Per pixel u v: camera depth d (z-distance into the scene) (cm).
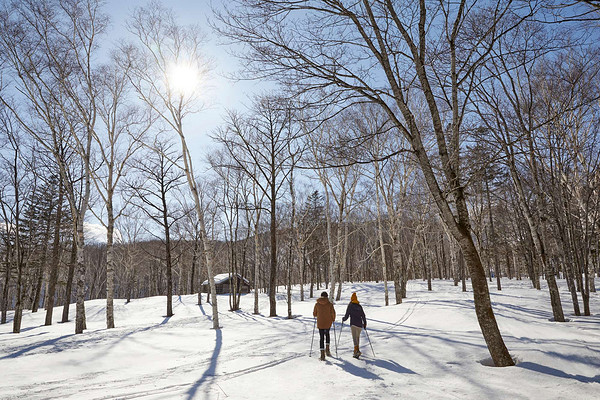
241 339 1283
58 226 2344
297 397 549
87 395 630
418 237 2916
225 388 620
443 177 806
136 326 1812
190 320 2041
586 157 1545
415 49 698
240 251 4325
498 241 3628
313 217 4188
